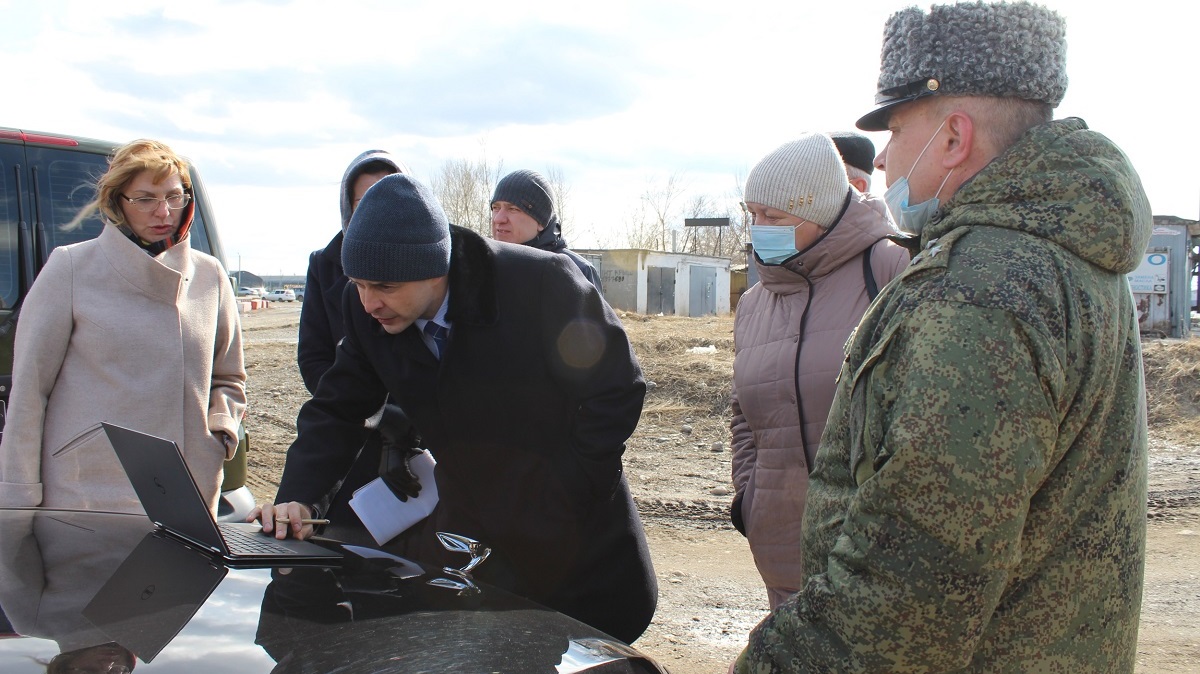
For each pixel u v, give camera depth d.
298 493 2.49
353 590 1.84
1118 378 1.39
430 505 2.88
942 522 1.25
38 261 4.35
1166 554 5.20
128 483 3.07
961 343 1.28
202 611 1.62
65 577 1.80
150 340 3.11
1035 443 1.25
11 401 2.94
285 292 71.19
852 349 1.52
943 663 1.29
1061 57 1.52
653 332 14.60
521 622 1.77
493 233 3.98
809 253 2.58
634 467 7.53
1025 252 1.33
